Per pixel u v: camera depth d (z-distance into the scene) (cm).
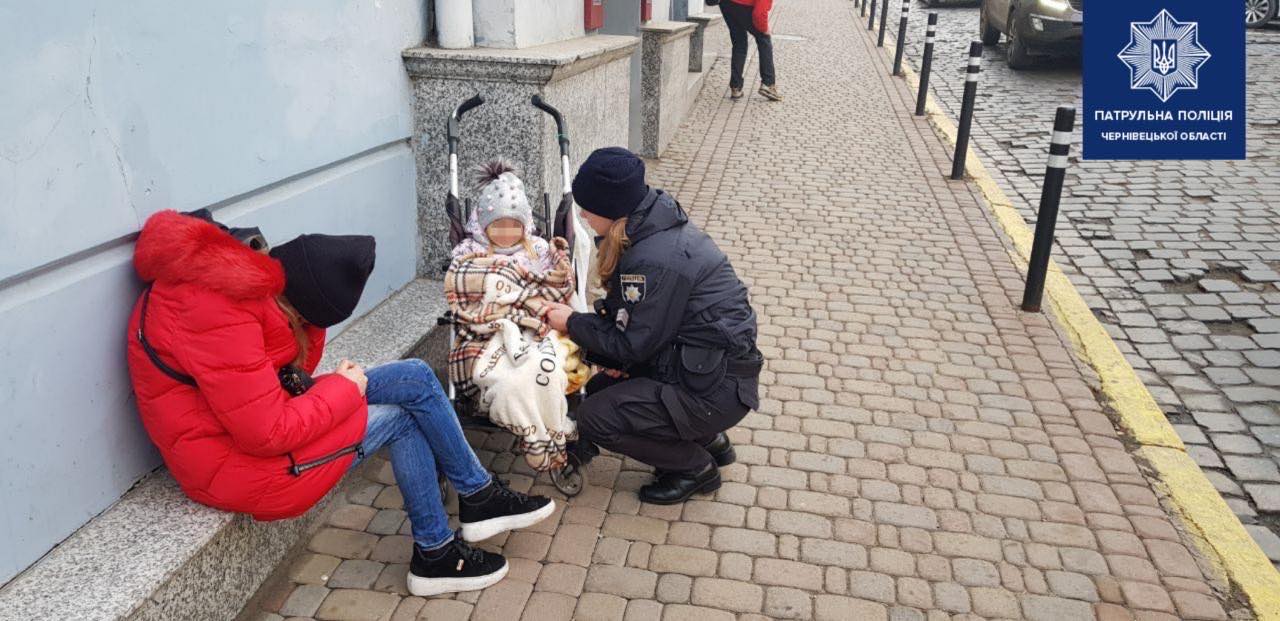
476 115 412
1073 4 1161
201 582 239
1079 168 805
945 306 508
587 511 317
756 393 308
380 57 380
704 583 283
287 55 309
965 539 308
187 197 264
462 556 273
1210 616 277
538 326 305
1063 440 371
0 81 199
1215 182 753
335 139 347
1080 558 300
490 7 434
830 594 281
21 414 214
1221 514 326
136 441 255
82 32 220
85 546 230
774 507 323
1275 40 1295
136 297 248
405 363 267
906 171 793
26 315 213
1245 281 563
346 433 245
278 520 267
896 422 382
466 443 277
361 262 235
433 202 429
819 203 696
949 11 2036
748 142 884
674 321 287
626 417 300
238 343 215
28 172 207
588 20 571
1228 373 450
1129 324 506
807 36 1675
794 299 511
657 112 797
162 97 250
